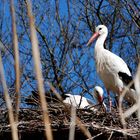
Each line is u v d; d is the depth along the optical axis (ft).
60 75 54.60
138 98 9.87
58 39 57.36
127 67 42.32
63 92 51.52
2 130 29.09
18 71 9.29
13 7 9.44
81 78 54.19
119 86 41.37
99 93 41.34
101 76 42.80
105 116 30.09
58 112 30.55
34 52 9.14
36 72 9.15
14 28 9.36
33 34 9.21
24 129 29.09
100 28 45.14
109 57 41.93
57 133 29.32
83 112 30.91
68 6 58.03
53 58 54.44
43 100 9.23
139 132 28.25
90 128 28.48
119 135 28.37
